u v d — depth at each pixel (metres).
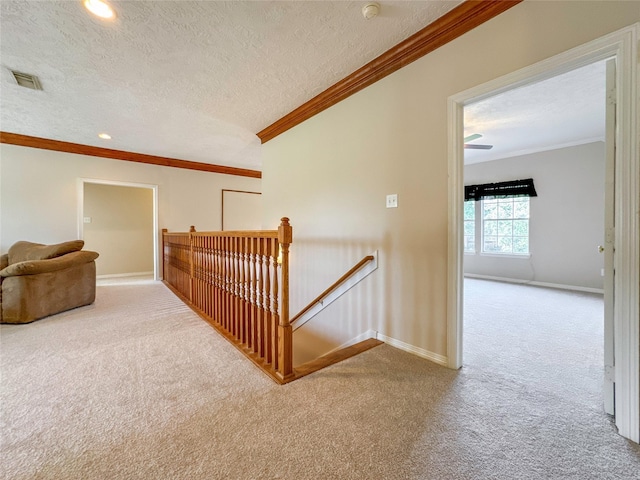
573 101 3.16
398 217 2.19
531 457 1.13
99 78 2.50
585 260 4.59
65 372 1.79
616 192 1.29
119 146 4.58
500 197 5.51
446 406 1.46
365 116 2.45
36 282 2.84
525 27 1.54
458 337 1.87
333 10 1.75
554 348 2.25
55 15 1.75
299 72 2.42
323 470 1.06
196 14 1.76
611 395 1.38
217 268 2.75
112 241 6.12
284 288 1.71
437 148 1.94
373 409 1.43
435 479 1.02
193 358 2.01
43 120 3.47
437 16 1.81
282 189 3.54
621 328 1.26
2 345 2.22
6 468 1.06
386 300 2.29
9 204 4.04
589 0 1.35
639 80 1.20
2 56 2.17
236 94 2.80
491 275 5.67
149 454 1.13
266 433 1.25
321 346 2.94
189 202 5.69
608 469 1.07
